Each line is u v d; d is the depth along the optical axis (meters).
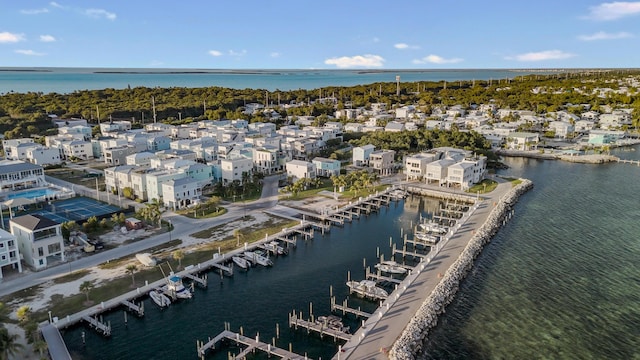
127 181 136.75
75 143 191.00
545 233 108.00
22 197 125.31
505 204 125.62
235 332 68.69
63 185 149.12
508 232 108.75
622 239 103.88
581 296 78.69
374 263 93.88
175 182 124.00
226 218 116.94
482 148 197.38
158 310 74.62
